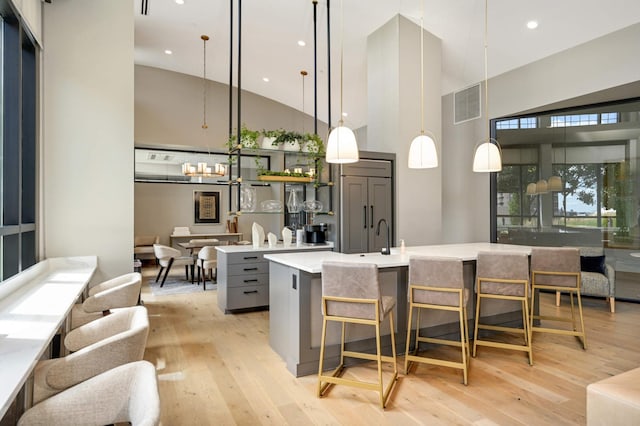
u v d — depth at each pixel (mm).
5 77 3002
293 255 3521
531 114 5797
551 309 4836
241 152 4699
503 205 6184
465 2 4711
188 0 5480
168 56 7637
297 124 9883
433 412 2340
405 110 5383
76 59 3803
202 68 8242
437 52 5699
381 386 2404
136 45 7109
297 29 5984
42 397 1613
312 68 7262
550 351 3363
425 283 2855
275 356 3279
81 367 1607
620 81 4418
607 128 5234
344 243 5094
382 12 5250
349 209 5133
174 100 8602
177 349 3451
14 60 3014
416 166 3471
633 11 4121
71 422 1319
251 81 8625
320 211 5000
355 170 5180
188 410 2371
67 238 3754
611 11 4207
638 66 4258
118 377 1378
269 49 6840
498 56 5484
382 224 5344
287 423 2225
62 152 3744
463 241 6684
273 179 4723
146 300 5508
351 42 6109
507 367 3023
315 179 5066
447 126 6934
